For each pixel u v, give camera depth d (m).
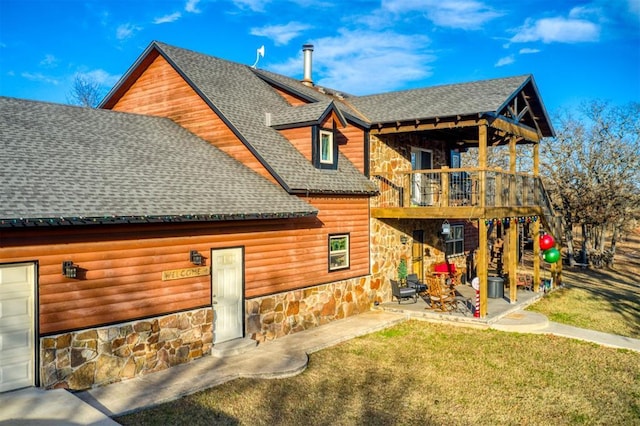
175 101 15.20
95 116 13.21
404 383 9.49
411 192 17.58
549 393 9.13
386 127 15.55
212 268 10.67
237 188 11.67
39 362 7.92
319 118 13.77
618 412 8.37
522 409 8.43
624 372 10.27
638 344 12.19
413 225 17.97
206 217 9.91
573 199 27.61
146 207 9.10
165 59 15.33
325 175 13.98
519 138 17.12
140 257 9.30
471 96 15.34
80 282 8.43
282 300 12.35
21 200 7.81
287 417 7.85
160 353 9.63
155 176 10.65
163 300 9.71
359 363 10.61
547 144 28.92
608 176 27.22
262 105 15.75
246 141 13.11
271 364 10.04
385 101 17.62
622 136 27.34
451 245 20.70
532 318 14.07
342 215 14.36
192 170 11.75
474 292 18.03
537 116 17.75
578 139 28.00
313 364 10.48
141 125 13.82
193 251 10.18
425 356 11.15
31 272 7.89
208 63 16.66
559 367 10.53
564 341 12.44
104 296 8.76
